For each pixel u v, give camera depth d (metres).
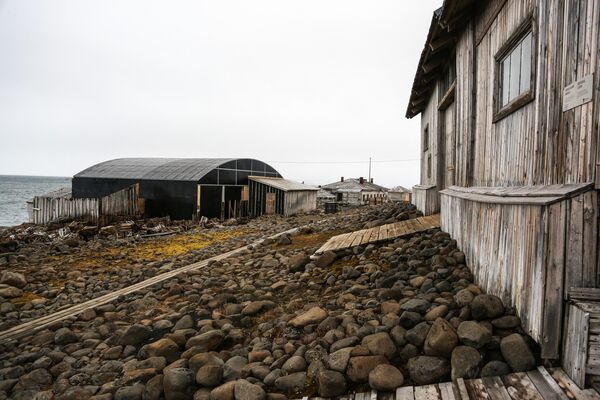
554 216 2.36
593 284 2.31
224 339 3.96
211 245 11.09
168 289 6.26
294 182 28.77
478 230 3.95
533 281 2.55
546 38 3.12
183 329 4.32
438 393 2.43
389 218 9.91
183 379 3.09
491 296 3.03
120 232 14.48
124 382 3.36
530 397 2.18
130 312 5.41
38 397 3.32
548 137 3.05
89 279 7.48
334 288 4.91
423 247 5.50
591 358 2.09
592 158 2.38
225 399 2.87
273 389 2.95
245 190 24.47
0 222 34.50
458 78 6.27
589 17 2.47
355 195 38.84
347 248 6.45
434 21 6.13
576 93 2.59
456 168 6.32
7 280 6.95
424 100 10.59
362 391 2.68
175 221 18.88
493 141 4.57
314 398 2.70
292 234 10.64
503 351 2.52
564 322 2.32
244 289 5.70
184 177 20.62
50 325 4.94
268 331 3.97
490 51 4.76
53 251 10.73
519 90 3.94
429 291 3.88
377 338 3.01
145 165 24.17
